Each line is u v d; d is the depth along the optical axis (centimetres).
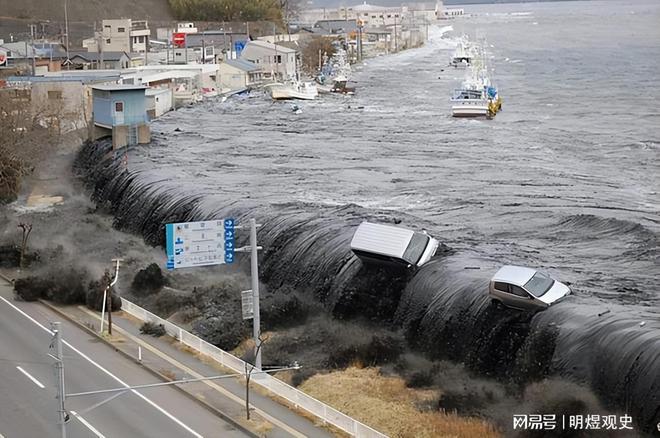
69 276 5738
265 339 4959
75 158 9938
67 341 4909
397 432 3853
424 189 7981
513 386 4266
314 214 6469
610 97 15125
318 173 8725
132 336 4975
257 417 3922
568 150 10194
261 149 10194
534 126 12156
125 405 4069
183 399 4144
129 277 6091
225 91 16388
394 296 5172
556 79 18288
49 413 3959
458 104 13150
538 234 6325
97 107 9838
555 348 4269
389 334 5006
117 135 9588
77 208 8175
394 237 5231
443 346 4744
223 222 4375
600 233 6316
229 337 5038
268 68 18362
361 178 8506
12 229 7331
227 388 4244
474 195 7688
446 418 3934
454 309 4778
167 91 13725
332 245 5706
